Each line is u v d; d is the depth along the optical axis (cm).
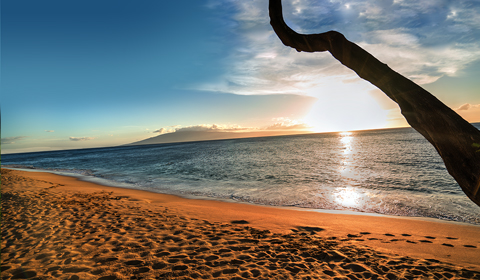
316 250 543
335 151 3781
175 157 4469
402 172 1753
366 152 3378
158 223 716
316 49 221
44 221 711
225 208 996
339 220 823
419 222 799
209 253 511
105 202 1043
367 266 470
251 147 6500
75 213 811
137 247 529
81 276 400
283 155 3569
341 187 1387
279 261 483
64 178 2061
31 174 2328
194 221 769
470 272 446
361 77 218
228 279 410
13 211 830
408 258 509
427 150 3073
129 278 400
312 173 1909
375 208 982
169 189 1496
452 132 183
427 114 192
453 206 964
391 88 203
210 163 2997
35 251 499
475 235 677
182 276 412
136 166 3183
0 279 388
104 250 508
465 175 182
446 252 557
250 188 1455
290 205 1062
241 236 629
